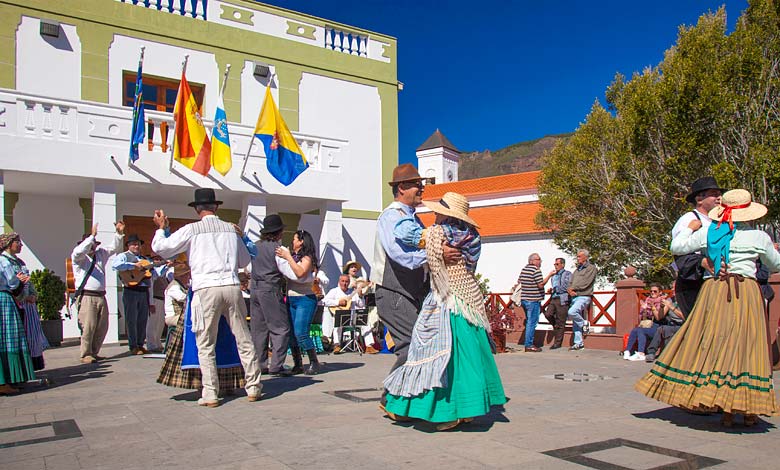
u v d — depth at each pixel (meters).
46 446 4.38
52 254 13.61
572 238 23.42
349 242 17.88
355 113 18.33
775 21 17.84
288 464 3.80
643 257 21.44
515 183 36.88
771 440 4.43
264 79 16.70
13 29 13.24
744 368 4.57
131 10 14.73
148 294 10.61
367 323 11.79
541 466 3.73
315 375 8.07
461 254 4.69
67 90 13.80
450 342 4.53
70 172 11.48
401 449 4.14
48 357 10.17
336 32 18.22
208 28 15.84
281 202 15.26
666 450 4.12
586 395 6.52
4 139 10.90
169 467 3.79
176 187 12.84
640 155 20.02
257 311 8.10
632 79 22.98
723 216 4.84
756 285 4.74
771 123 17.08
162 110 15.34
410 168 5.20
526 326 12.45
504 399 4.80
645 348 10.41
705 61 17.86
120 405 5.95
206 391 5.79
